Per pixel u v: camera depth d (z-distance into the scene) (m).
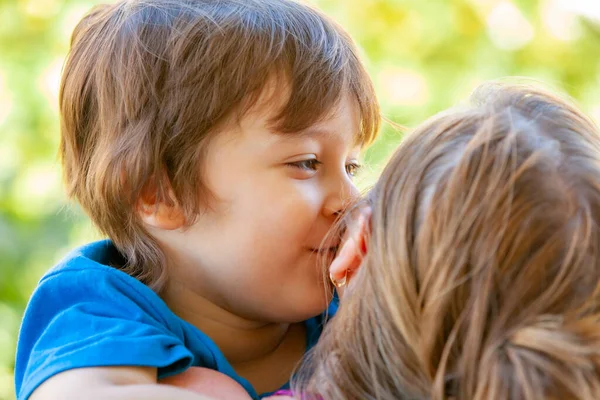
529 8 2.81
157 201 1.21
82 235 2.60
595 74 2.92
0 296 2.61
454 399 0.82
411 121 2.64
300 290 1.20
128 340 1.01
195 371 1.07
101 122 1.25
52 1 2.72
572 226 0.83
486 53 2.77
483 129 0.88
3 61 2.65
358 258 1.03
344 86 1.21
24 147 2.62
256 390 1.27
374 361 0.89
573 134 0.91
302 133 1.17
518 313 0.81
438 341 0.84
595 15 2.91
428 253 0.85
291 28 1.21
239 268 1.19
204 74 1.17
